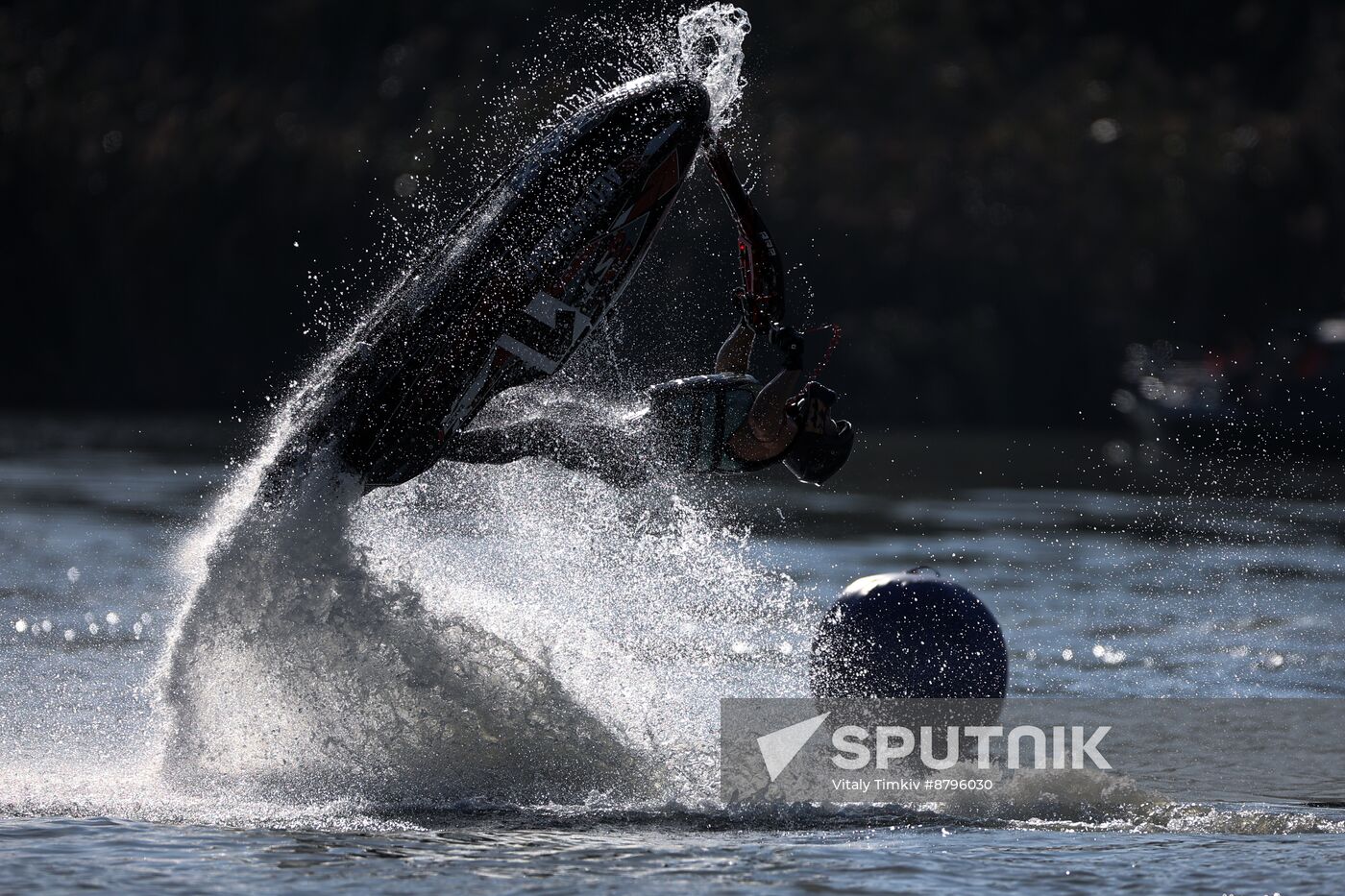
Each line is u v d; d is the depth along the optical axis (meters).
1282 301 191.12
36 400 186.88
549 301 27.92
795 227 184.12
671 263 104.44
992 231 190.50
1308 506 79.06
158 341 184.75
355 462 27.45
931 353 181.62
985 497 83.00
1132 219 191.50
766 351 89.81
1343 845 22.56
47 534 59.91
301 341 180.62
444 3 199.75
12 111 193.50
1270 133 199.00
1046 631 41.34
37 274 186.62
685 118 28.64
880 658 27.38
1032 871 20.98
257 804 24.34
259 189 181.62
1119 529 66.38
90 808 23.88
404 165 174.00
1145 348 181.25
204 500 73.94
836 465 28.81
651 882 20.27
